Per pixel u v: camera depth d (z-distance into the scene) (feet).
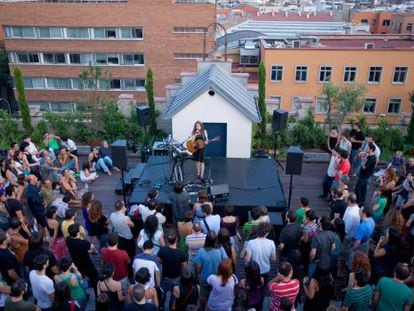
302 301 25.98
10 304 20.18
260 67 60.44
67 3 138.82
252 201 37.99
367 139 42.01
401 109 142.82
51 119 62.23
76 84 150.41
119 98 63.72
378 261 26.18
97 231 29.37
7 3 139.95
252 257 24.48
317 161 53.62
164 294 24.38
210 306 21.97
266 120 61.26
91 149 55.21
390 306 20.72
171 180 41.47
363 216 27.53
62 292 20.74
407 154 58.59
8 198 30.86
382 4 344.08
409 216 31.09
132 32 142.00
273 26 219.61
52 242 29.17
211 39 141.38
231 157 50.06
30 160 42.91
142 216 28.89
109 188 45.78
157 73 146.61
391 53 136.46
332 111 87.45
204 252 23.56
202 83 49.47
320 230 26.53
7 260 23.95
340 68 139.95
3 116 62.34
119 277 24.03
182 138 50.44
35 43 144.97
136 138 61.05
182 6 137.39
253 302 22.90
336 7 322.34
